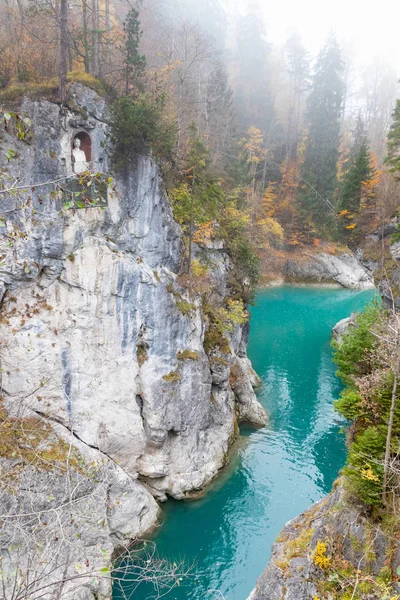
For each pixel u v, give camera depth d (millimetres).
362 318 20531
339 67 69375
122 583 18703
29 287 19938
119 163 21047
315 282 71812
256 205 61188
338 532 14648
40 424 19391
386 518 13664
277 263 70812
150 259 23141
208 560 20031
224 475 25688
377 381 15852
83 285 20781
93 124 20438
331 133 67438
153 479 23156
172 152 25328
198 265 28266
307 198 66125
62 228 19859
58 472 17531
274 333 52875
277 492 24516
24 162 18766
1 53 22141
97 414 21359
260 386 38000
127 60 22375
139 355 22844
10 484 16094
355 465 14547
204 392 24766
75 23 28016
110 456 21750
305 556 15453
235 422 29656
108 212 21062
